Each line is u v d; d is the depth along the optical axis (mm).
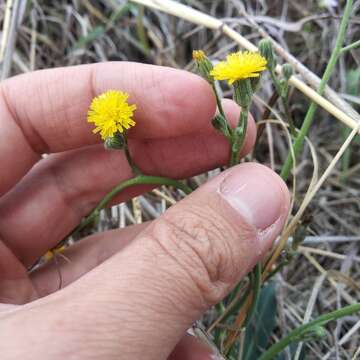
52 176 104
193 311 71
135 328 65
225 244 71
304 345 104
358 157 143
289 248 97
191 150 97
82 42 153
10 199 104
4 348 62
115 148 82
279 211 75
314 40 150
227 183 74
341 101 105
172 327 69
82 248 106
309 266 128
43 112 96
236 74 73
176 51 156
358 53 143
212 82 80
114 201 107
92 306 65
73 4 164
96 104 80
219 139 95
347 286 122
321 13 147
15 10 135
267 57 83
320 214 136
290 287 119
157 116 90
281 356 106
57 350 62
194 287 70
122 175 102
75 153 103
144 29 160
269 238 76
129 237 105
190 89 87
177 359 89
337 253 129
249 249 73
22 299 100
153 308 67
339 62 146
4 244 97
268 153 145
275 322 113
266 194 74
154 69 89
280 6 154
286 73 86
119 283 67
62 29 163
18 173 100
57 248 104
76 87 94
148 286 67
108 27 158
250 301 91
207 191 74
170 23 155
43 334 63
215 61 145
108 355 64
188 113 89
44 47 161
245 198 73
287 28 125
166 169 100
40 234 105
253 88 77
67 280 104
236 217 72
